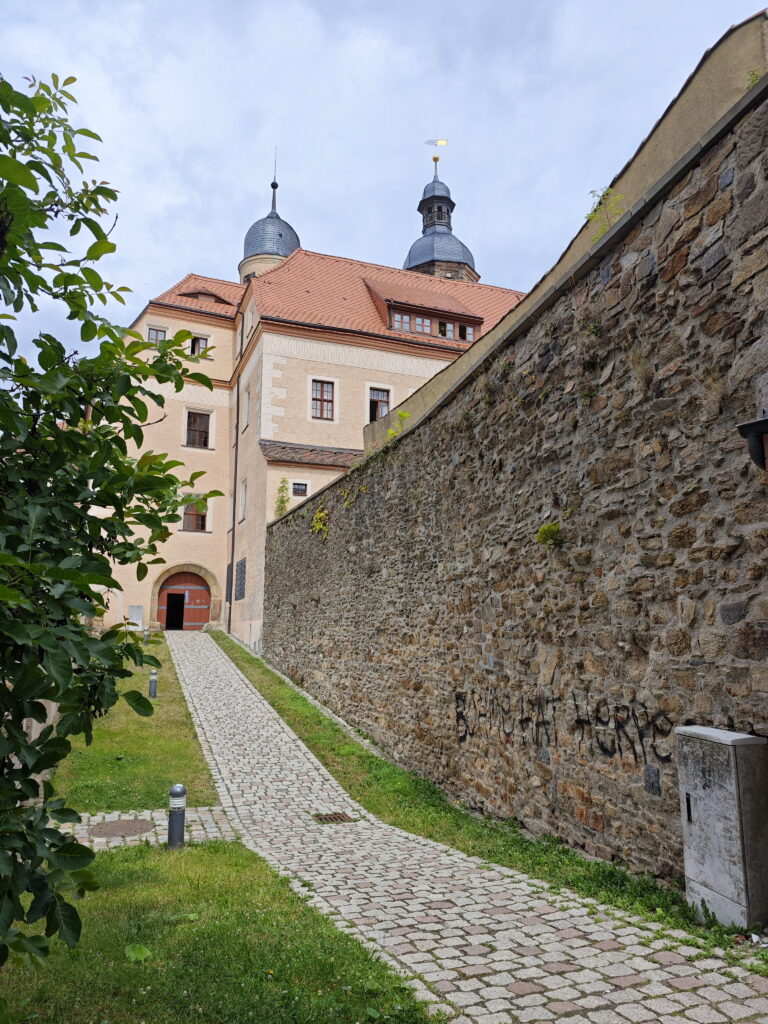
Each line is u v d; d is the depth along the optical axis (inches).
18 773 83.4
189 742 480.7
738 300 185.5
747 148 183.6
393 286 1153.4
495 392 326.3
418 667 412.5
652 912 183.9
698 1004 132.7
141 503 119.7
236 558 1035.9
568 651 259.4
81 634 88.0
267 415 949.8
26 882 80.2
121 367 109.0
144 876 238.8
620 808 225.9
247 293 1090.7
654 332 218.5
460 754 352.8
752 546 178.9
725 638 186.5
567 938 170.1
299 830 322.3
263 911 199.0
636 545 224.1
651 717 213.5
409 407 555.5
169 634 1012.5
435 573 392.2
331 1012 133.6
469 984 146.6
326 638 604.7
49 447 103.0
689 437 202.5
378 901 209.9
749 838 165.3
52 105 107.7
